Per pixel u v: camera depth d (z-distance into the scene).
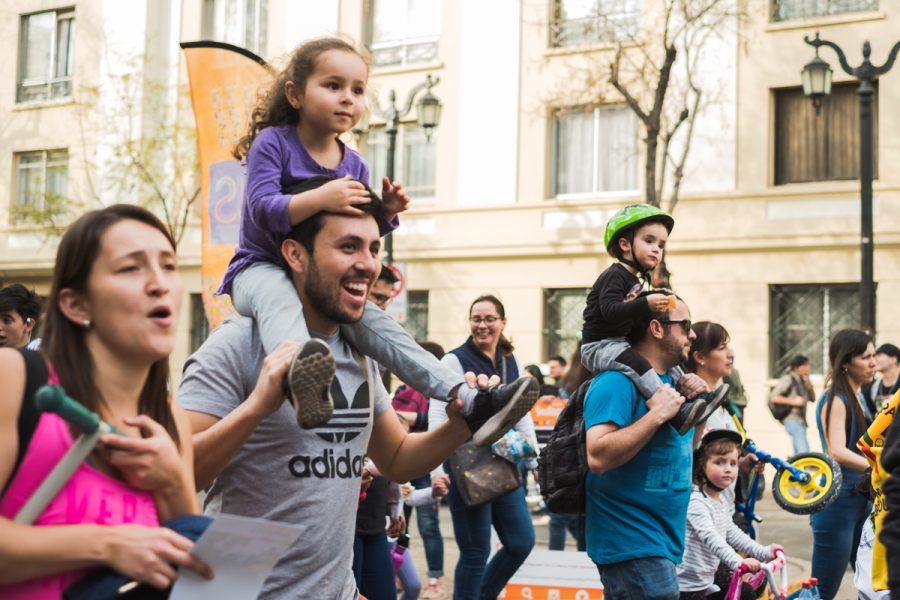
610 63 18.55
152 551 2.30
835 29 19.44
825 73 16.42
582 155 21.45
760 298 19.78
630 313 5.09
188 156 24.52
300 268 3.39
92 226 2.47
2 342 6.23
